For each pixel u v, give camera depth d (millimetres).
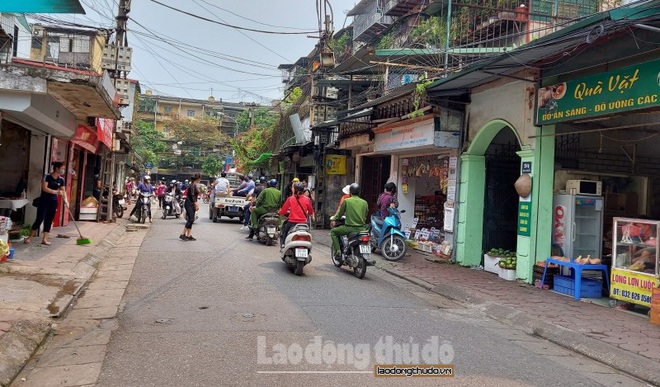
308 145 19969
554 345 5734
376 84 17406
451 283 8859
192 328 5344
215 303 6477
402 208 14406
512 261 9453
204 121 53062
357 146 16312
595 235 8961
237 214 19094
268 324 5613
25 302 5805
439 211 14367
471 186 10922
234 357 4504
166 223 18031
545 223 8984
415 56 14273
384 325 5902
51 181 10297
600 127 9516
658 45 6457
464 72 9109
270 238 12438
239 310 6164
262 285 7770
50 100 8938
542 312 6922
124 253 10500
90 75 7941
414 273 9820
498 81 9828
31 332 4844
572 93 7898
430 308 7117
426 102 10797
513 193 11211
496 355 5074
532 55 7809
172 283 7637
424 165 13266
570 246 8789
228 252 11008
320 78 18969
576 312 7004
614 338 5770
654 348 5426
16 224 10844
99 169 18719
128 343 4801
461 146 11062
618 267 7352
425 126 11414
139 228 15484
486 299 7613
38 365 4266
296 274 8836
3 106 7688
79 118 11836
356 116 14078
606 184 9977
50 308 5781
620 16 5875
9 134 11352
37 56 21484
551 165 8984
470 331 5980
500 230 11117
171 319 5680
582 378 4594
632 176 10016
